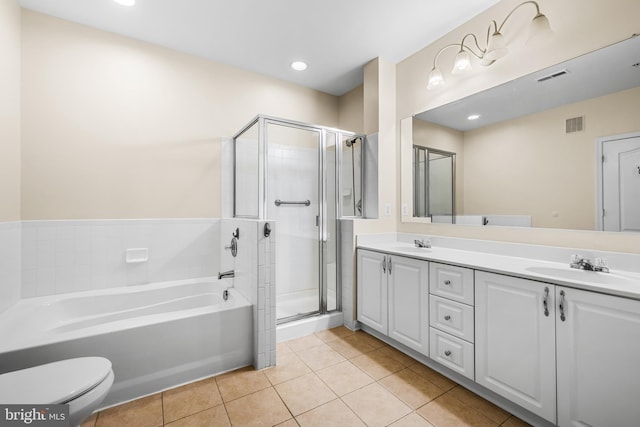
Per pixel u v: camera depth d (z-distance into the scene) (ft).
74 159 7.09
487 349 5.04
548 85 5.68
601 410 3.72
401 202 9.04
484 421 4.72
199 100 8.76
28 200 6.59
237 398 5.29
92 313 6.93
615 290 3.59
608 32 4.94
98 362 4.00
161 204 8.19
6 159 5.93
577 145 5.29
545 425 4.47
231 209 9.21
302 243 8.61
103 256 7.43
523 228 6.05
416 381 5.86
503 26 6.43
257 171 7.86
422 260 6.28
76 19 7.03
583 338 3.89
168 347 5.55
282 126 8.12
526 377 4.50
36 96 6.67
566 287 4.05
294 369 6.30
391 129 9.09
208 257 8.87
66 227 6.99
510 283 4.71
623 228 4.76
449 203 7.56
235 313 6.29
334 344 7.51
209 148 8.89
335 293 8.99
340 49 8.44
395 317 6.98
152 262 8.07
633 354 3.47
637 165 4.62
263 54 8.68
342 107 11.55
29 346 4.50
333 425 4.63
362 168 9.39
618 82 4.83
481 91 6.84
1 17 5.75
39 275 6.70
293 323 7.98
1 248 5.74
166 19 7.07
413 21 7.21
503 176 6.41
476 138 6.94
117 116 7.59
